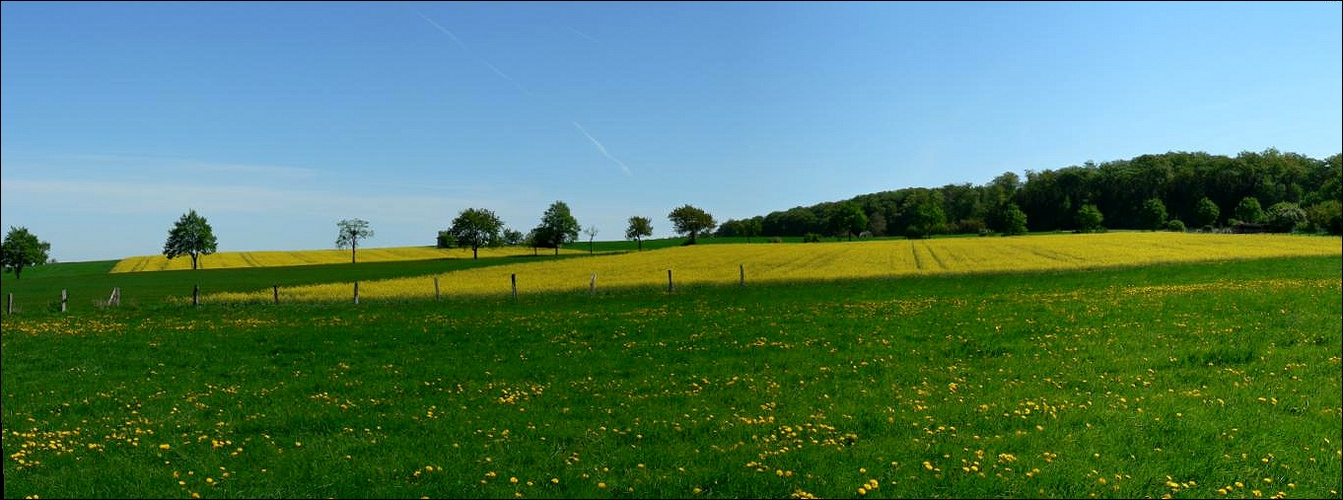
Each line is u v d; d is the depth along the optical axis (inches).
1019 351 812.6
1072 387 659.4
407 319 1299.2
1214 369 701.3
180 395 729.0
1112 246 2952.8
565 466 480.7
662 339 975.6
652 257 3469.5
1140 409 572.7
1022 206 7047.2
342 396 713.0
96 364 903.7
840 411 597.6
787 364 792.9
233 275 3595.0
